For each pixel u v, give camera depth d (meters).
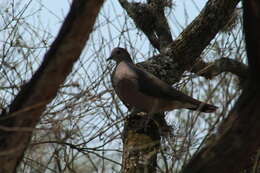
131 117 11.05
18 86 8.89
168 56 11.91
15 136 6.94
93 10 6.82
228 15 11.66
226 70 10.02
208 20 11.59
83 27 6.87
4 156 6.86
